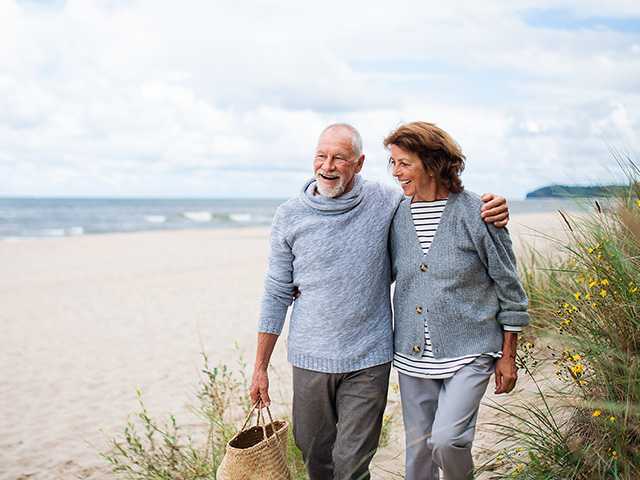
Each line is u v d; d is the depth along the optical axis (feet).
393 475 11.61
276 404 16.35
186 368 22.82
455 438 8.81
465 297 9.28
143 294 40.96
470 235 9.14
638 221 10.00
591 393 9.01
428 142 9.20
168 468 12.35
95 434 16.83
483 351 9.14
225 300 37.68
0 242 87.45
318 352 9.92
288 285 10.51
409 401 9.68
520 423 10.36
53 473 14.48
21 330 31.19
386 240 10.09
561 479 8.65
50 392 20.97
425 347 9.48
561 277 13.11
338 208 9.98
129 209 271.69
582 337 9.59
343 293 9.89
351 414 9.84
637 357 8.63
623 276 9.35
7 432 17.35
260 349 10.47
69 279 49.90
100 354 25.79
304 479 11.19
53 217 192.34
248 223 171.83
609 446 8.50
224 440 12.60
